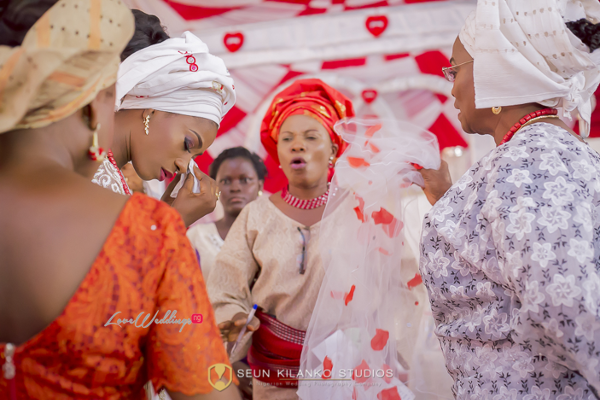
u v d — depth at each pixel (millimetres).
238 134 4121
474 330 1111
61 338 693
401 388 1587
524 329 965
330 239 1719
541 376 1027
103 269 720
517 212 1003
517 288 970
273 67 4086
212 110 1401
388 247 1663
